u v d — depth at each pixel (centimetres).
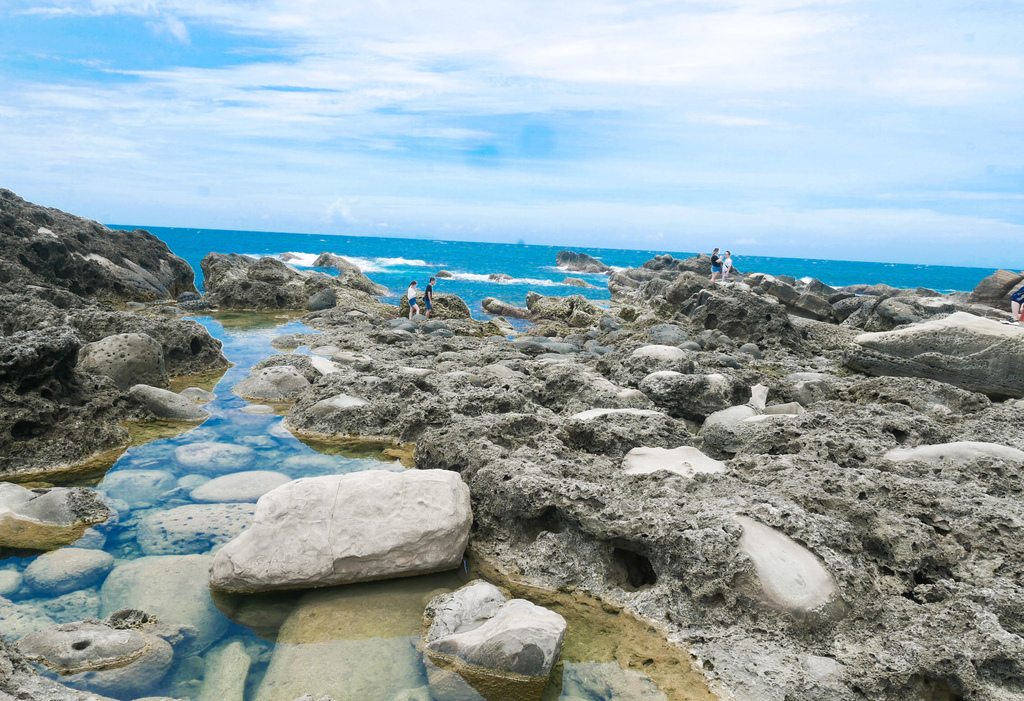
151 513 542
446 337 1527
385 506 462
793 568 408
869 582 411
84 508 530
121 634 364
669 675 363
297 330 1653
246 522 527
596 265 5853
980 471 568
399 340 1414
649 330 1559
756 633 389
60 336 737
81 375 800
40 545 480
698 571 418
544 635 354
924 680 349
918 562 439
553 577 467
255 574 423
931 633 369
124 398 819
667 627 410
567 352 1346
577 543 478
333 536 443
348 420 803
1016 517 465
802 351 1517
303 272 2800
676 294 2180
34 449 653
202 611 406
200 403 902
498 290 3631
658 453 621
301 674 349
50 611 398
